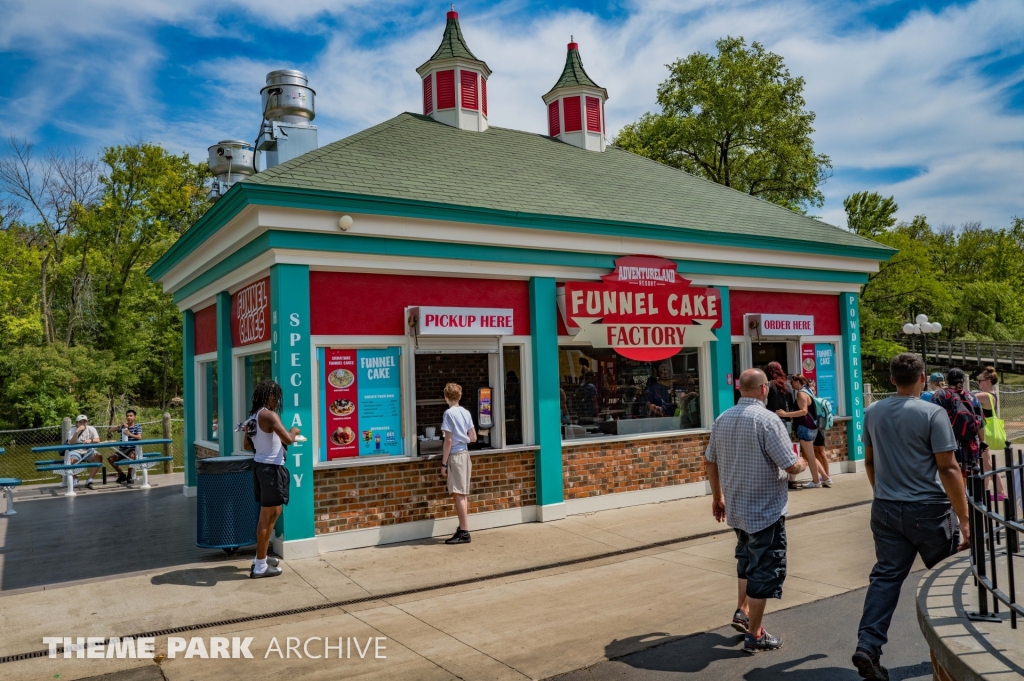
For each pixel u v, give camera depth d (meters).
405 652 5.19
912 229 63.00
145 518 10.56
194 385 13.22
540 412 9.76
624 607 6.12
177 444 26.56
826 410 11.86
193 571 7.40
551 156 13.12
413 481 8.78
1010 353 39.72
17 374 31.66
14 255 34.69
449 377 9.30
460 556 7.93
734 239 11.62
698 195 13.58
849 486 11.87
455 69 13.04
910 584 6.64
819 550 7.90
